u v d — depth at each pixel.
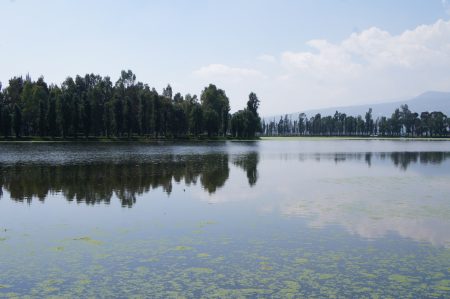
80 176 41.59
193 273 14.49
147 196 30.19
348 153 83.31
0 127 123.94
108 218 22.97
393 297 12.58
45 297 12.58
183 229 20.48
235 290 13.06
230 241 18.38
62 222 22.03
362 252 16.84
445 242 18.27
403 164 57.47
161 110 148.38
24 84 142.38
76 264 15.38
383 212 24.41
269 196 30.16
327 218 22.86
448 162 60.72
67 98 130.25
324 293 12.86
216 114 152.75
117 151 84.31
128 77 176.00
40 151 82.31
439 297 12.56
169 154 76.56
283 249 17.22
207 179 39.78
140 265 15.29
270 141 165.50
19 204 27.06
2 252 16.80
